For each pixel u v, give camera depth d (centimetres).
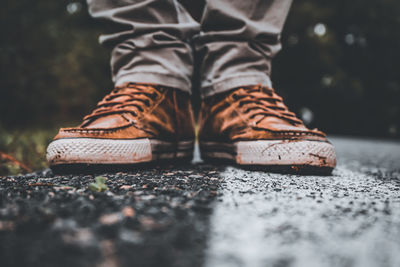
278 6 85
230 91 85
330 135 470
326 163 75
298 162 75
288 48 453
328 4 482
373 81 485
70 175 72
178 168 83
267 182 68
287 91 462
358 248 42
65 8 298
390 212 54
